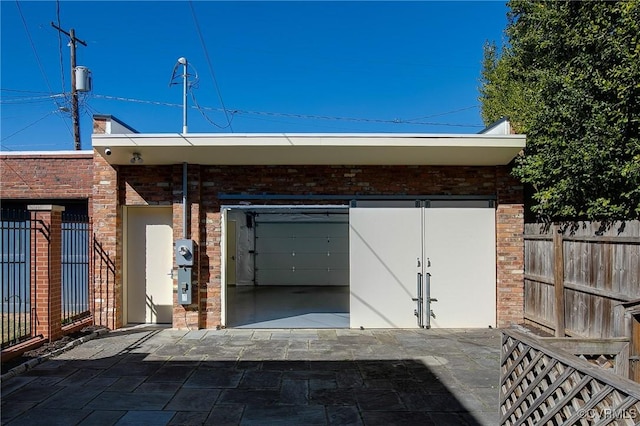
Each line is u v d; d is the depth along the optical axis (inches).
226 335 304.8
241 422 166.1
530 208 316.8
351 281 325.4
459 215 327.6
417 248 326.3
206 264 325.7
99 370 227.0
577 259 253.3
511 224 324.8
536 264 304.5
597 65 264.2
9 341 245.9
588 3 274.1
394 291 325.7
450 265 326.0
